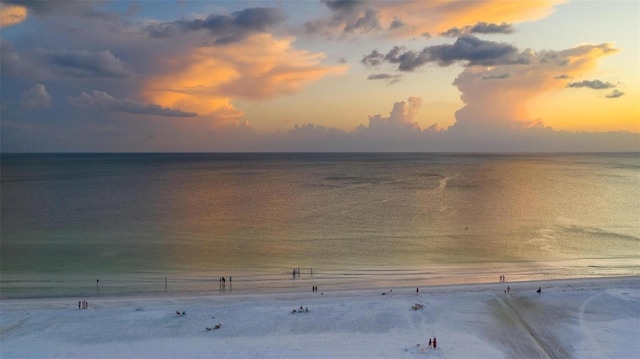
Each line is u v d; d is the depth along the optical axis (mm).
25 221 86938
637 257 61312
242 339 36094
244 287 50031
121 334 37094
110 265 57781
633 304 42750
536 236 73188
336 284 51062
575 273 54719
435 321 39406
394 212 95688
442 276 53719
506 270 55812
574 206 102750
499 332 37344
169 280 52281
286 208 102312
